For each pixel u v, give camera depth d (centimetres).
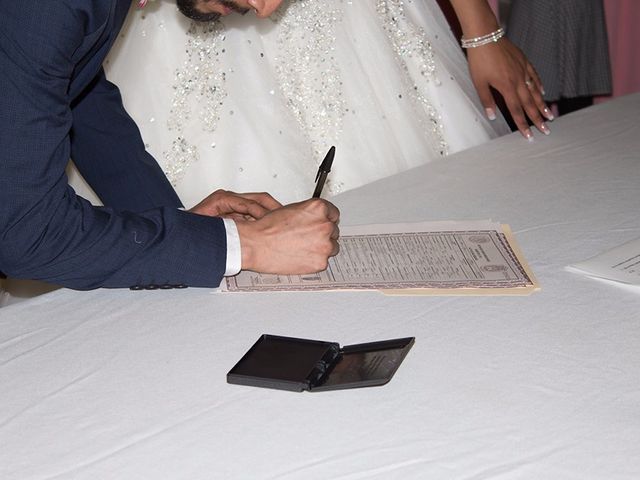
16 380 102
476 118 204
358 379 96
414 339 104
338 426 90
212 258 120
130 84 181
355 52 193
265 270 123
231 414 93
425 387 95
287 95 189
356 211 145
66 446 89
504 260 125
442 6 246
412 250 129
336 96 191
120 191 157
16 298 182
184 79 181
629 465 82
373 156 193
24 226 113
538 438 86
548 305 111
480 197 149
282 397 95
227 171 184
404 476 82
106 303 119
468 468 83
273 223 124
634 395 92
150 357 105
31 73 108
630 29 331
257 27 185
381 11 197
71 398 97
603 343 102
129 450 88
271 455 86
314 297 117
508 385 95
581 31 273
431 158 202
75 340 110
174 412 94
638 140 172
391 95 197
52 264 116
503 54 188
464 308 112
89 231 117
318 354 102
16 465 87
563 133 180
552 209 142
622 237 130
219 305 116
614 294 113
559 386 94
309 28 189
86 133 155
